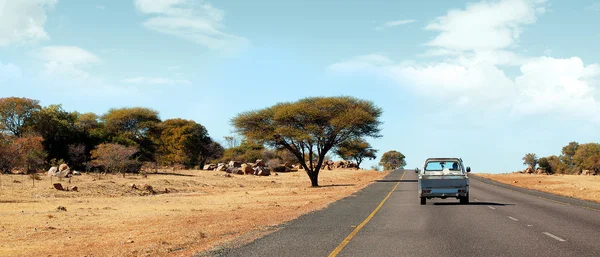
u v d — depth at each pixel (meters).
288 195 36.81
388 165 182.38
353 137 56.75
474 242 11.57
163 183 46.22
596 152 131.62
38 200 29.27
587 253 9.97
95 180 44.25
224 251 10.80
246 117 55.34
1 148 48.97
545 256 9.67
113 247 12.57
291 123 55.00
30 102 64.06
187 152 104.00
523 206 22.81
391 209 21.53
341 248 10.84
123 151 57.72
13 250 12.62
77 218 20.56
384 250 10.53
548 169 146.00
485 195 32.28
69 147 62.84
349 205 24.22
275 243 11.80
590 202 25.59
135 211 23.89
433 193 23.94
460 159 26.33
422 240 11.98
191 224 17.41
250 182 57.81
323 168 107.81
